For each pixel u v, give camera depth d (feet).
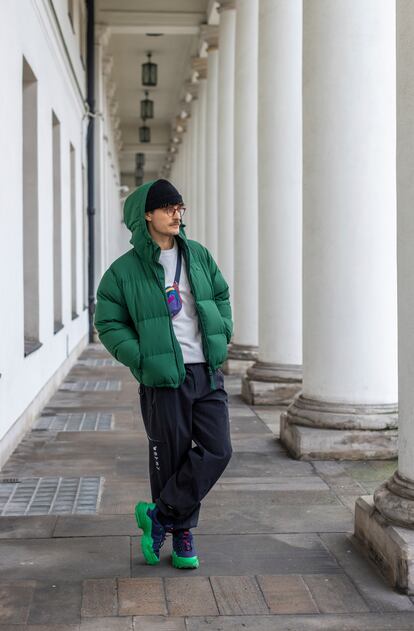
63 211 42.06
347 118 22.76
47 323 34.22
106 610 12.85
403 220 14.82
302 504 18.79
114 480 21.01
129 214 14.38
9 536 16.46
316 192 23.35
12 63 24.79
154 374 13.89
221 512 18.16
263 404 33.12
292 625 12.39
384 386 23.45
